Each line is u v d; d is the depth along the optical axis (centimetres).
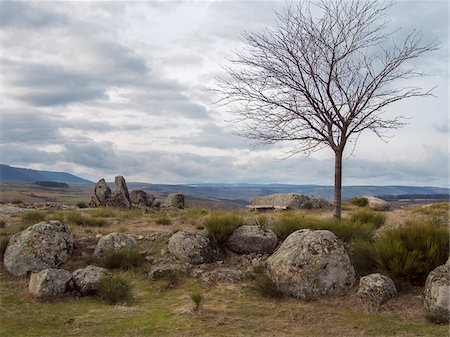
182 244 1047
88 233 1247
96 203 2300
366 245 952
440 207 2144
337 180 1365
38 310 761
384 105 1377
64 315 736
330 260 846
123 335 647
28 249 985
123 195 2306
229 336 645
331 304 792
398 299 793
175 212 2044
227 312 750
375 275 817
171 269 955
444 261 857
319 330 673
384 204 2302
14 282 920
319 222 1160
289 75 1417
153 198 2622
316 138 1419
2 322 701
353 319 717
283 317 732
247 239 1072
